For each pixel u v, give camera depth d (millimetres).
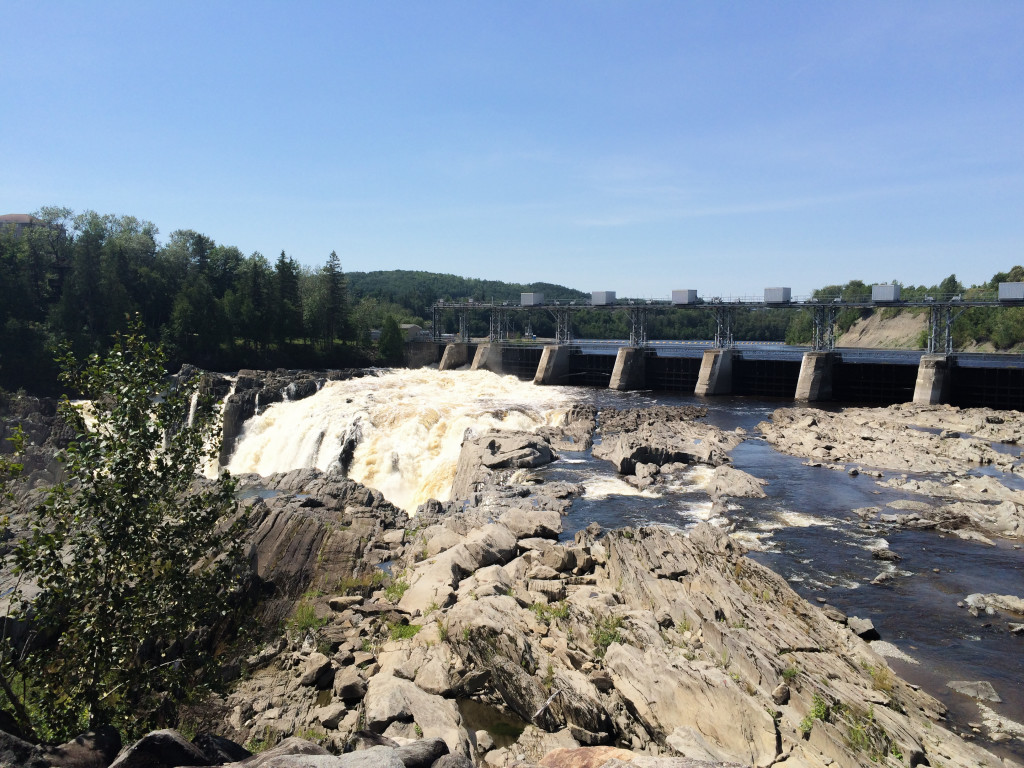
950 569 44094
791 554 46875
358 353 166875
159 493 20625
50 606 18625
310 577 41312
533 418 97062
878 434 83312
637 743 26250
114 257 146125
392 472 86375
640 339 144250
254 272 158625
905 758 23797
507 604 35312
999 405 105312
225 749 15828
